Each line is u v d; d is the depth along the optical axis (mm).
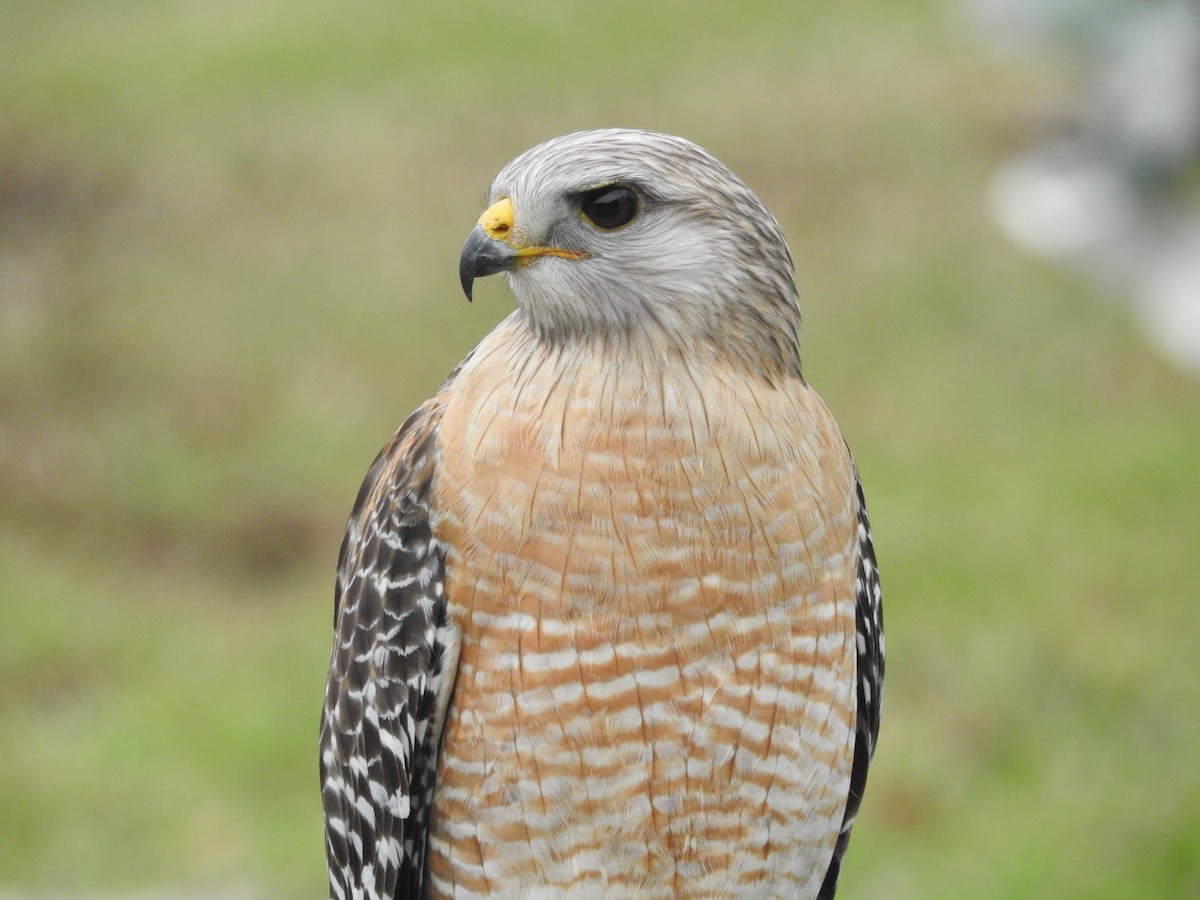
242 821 11031
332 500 15508
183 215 22016
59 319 19094
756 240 5457
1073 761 10953
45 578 14047
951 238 20031
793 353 5602
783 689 5582
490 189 5891
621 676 5410
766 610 5469
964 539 13883
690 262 5355
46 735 11898
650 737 5484
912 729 11383
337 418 16844
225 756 11641
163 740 11797
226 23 29453
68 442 16438
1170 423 16141
